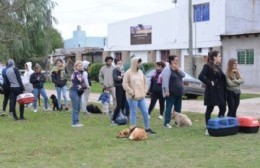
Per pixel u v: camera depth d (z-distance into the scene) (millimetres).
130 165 8375
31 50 35969
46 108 18609
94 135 11844
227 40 34562
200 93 22953
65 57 55531
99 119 15281
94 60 53594
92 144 10516
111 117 14586
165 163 8477
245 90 29844
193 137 11336
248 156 8930
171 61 12867
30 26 34562
